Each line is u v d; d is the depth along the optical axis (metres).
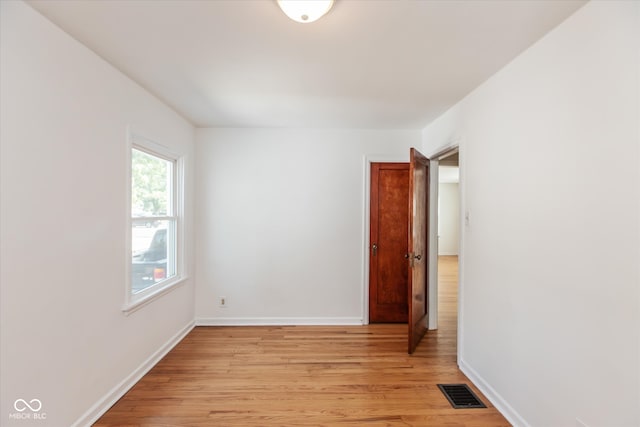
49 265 1.64
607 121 1.34
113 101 2.14
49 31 1.62
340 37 1.76
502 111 2.12
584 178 1.45
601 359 1.37
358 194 3.76
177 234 3.30
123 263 2.26
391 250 3.82
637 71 1.22
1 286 1.40
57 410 1.69
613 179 1.31
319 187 3.74
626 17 1.26
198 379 2.45
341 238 3.76
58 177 1.69
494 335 2.18
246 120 3.41
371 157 3.74
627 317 1.26
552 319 1.65
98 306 2.00
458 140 2.79
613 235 1.31
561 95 1.60
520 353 1.90
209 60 2.05
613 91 1.31
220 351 2.97
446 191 10.12
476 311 2.43
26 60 1.50
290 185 3.73
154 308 2.72
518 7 1.47
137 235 2.62
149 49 1.91
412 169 2.91
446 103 2.82
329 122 3.47
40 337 1.59
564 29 1.58
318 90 2.54
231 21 1.62
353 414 2.04
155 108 2.71
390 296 3.82
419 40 1.79
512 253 1.99
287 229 3.73
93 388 1.95
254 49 1.91
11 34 1.42
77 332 1.83
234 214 3.71
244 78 2.33
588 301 1.43
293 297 3.74
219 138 3.70
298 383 2.40
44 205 1.61
